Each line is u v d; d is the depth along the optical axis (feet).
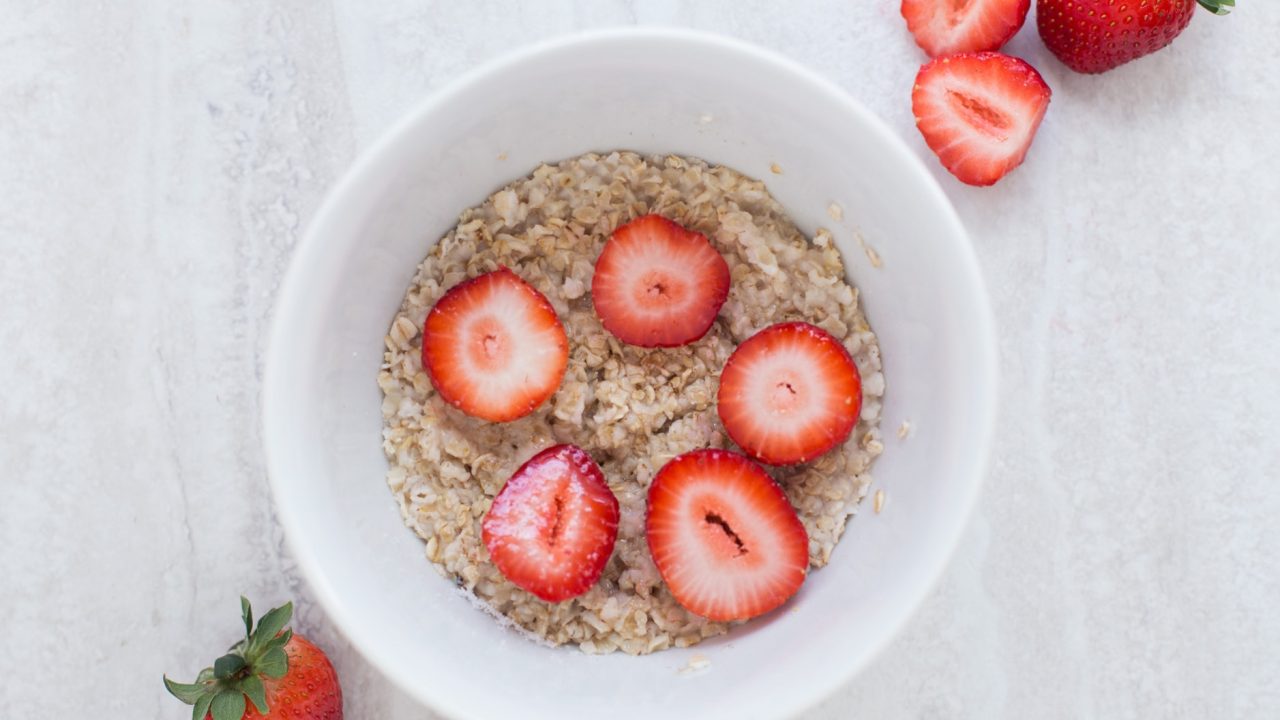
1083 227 1.54
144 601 1.52
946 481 1.33
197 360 1.52
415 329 1.44
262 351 1.53
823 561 1.43
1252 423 1.55
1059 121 1.54
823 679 1.33
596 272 1.46
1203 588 1.55
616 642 1.42
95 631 1.52
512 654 1.40
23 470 1.52
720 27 1.53
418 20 1.52
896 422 1.42
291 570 1.52
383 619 1.35
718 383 1.47
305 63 1.52
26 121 1.53
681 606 1.43
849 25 1.53
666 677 1.40
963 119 1.51
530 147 1.43
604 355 1.47
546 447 1.46
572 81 1.37
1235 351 1.55
